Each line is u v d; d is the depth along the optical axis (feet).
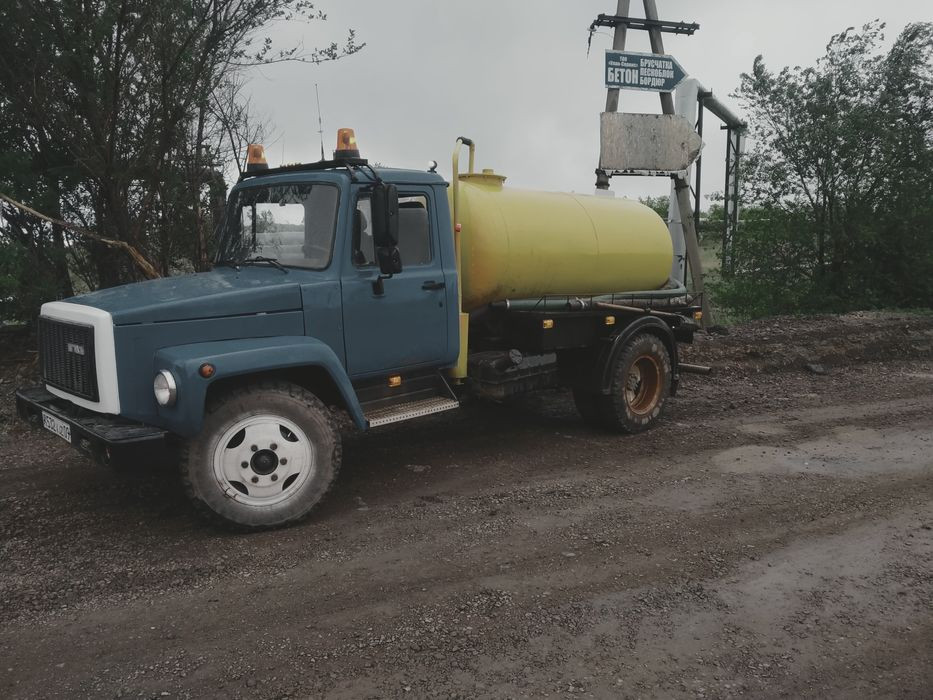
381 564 13.52
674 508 16.35
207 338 14.73
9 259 25.09
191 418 13.60
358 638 10.99
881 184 47.70
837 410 25.61
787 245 49.47
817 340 37.42
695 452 20.83
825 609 11.91
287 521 15.17
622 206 24.25
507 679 9.98
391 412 17.38
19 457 19.97
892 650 10.76
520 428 23.72
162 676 10.05
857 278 50.06
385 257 15.70
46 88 25.62
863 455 20.29
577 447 21.44
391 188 15.49
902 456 20.12
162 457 13.94
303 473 15.30
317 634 11.11
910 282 48.93
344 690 9.73
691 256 42.06
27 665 10.34
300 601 12.14
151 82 27.58
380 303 17.01
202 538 14.69
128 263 30.01
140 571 13.23
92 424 14.16
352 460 20.17
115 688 9.78
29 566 13.46
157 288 15.74
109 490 17.43
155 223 29.99
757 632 11.21
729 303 49.88
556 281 21.39
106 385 13.85
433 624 11.39
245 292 15.11
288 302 15.60
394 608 11.89
